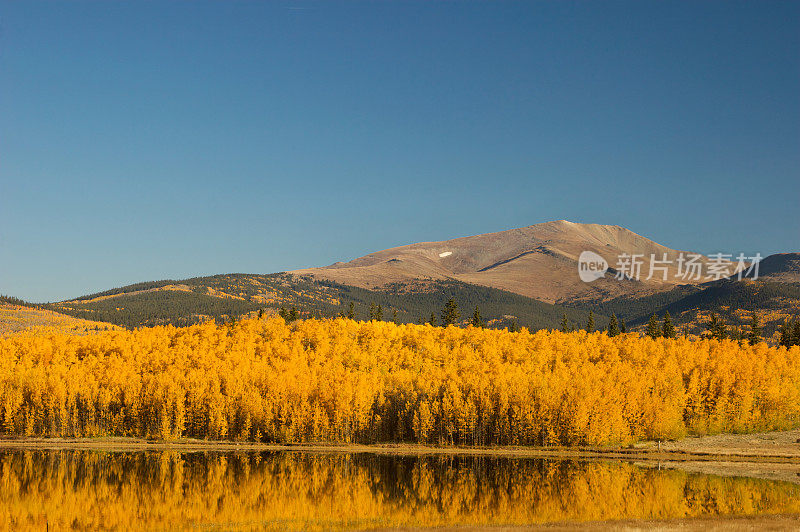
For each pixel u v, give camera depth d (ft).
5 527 262.47
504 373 557.74
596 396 486.79
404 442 509.76
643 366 627.87
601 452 456.45
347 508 291.58
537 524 245.65
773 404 531.09
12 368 605.31
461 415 496.64
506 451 465.47
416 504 298.97
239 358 632.38
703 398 536.83
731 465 402.93
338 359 654.94
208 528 256.73
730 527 229.04
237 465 408.67
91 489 334.03
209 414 527.40
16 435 529.86
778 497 306.14
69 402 538.06
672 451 454.81
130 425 537.24
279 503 302.45
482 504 297.33
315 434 510.99
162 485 344.28
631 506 287.89
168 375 553.23
